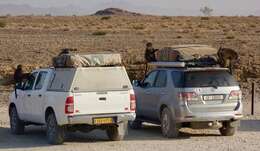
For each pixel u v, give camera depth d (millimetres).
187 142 33156
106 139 35250
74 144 33375
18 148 32188
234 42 115062
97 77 33062
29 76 37438
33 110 35938
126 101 33531
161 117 35938
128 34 143875
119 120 33375
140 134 37156
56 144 33344
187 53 36875
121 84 33562
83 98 32625
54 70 34375
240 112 34719
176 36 135625
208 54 37219
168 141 33719
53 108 33438
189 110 34000
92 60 33219
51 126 33656
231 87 34594
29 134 38344
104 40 119500
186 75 34344
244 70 72875
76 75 32656
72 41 115062
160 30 164625
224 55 37406
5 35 129750
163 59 38125
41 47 101000
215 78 34562
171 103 34750
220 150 30062
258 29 174500
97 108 32906
